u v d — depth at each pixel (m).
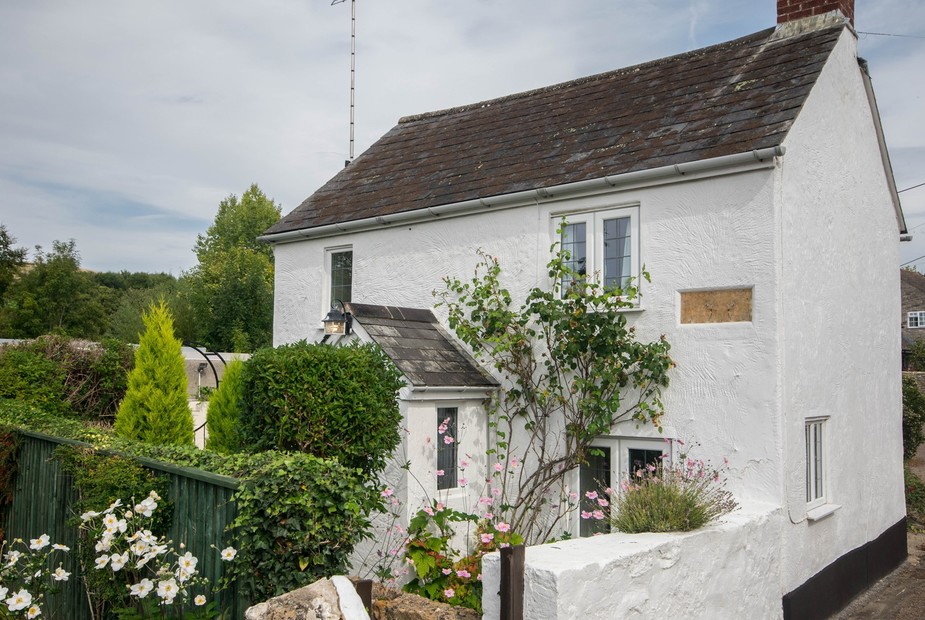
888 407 10.76
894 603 8.96
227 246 59.16
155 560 5.42
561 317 8.63
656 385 8.34
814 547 8.06
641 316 8.54
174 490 5.76
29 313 43.34
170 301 46.44
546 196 9.34
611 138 9.72
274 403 6.64
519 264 9.65
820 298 8.59
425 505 8.43
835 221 9.12
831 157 9.05
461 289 10.12
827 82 8.98
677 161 8.26
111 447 6.70
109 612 5.73
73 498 6.82
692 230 8.20
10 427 8.18
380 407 6.99
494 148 11.35
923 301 40.44
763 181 7.72
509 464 9.28
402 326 9.68
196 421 20.56
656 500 6.12
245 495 4.64
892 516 10.70
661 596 5.21
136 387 11.22
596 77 11.96
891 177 10.93
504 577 4.50
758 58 9.73
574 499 8.73
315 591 4.26
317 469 4.90
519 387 9.33
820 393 8.45
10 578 6.36
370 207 11.57
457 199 10.23
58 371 13.39
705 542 5.81
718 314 7.96
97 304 47.22
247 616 4.17
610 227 9.02
